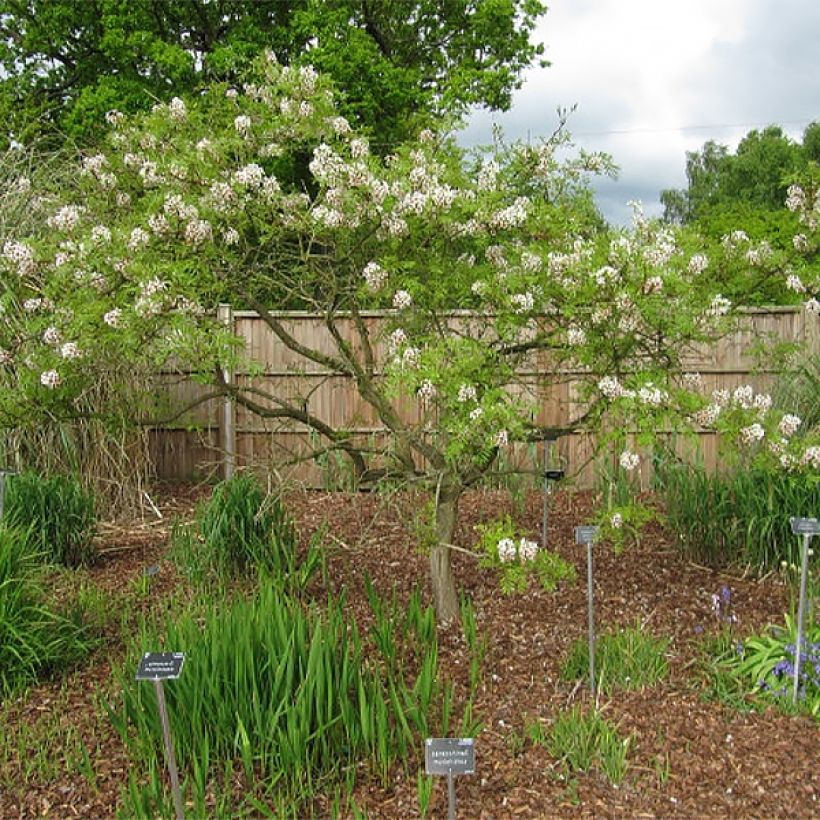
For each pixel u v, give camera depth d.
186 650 3.09
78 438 6.21
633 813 2.69
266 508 4.73
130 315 3.40
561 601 4.43
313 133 3.87
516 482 6.60
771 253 3.92
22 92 14.05
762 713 3.28
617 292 3.31
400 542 5.49
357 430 7.18
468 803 2.75
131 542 5.77
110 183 4.20
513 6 13.44
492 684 3.53
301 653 2.96
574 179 4.07
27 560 4.54
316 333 7.38
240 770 2.92
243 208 3.62
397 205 3.53
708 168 36.44
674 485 5.55
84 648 3.85
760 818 2.66
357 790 2.83
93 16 13.62
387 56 14.36
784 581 4.68
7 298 4.06
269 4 13.72
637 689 3.48
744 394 3.61
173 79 12.04
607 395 3.40
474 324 4.45
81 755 3.07
